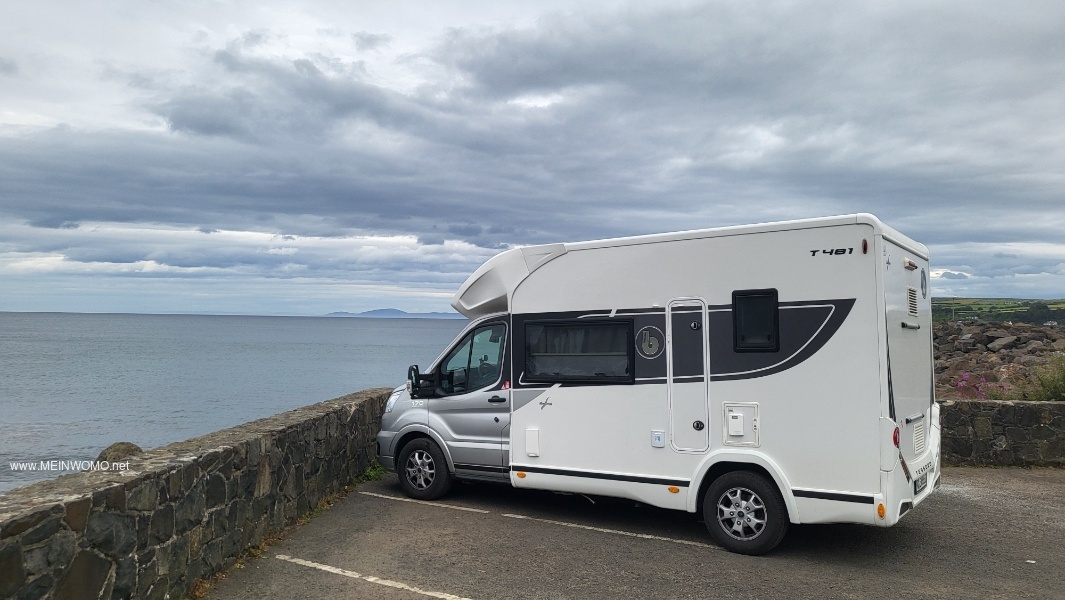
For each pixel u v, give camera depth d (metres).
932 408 7.59
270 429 7.23
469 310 8.56
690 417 6.91
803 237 6.46
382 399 11.04
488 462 8.23
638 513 8.23
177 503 5.34
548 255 7.80
